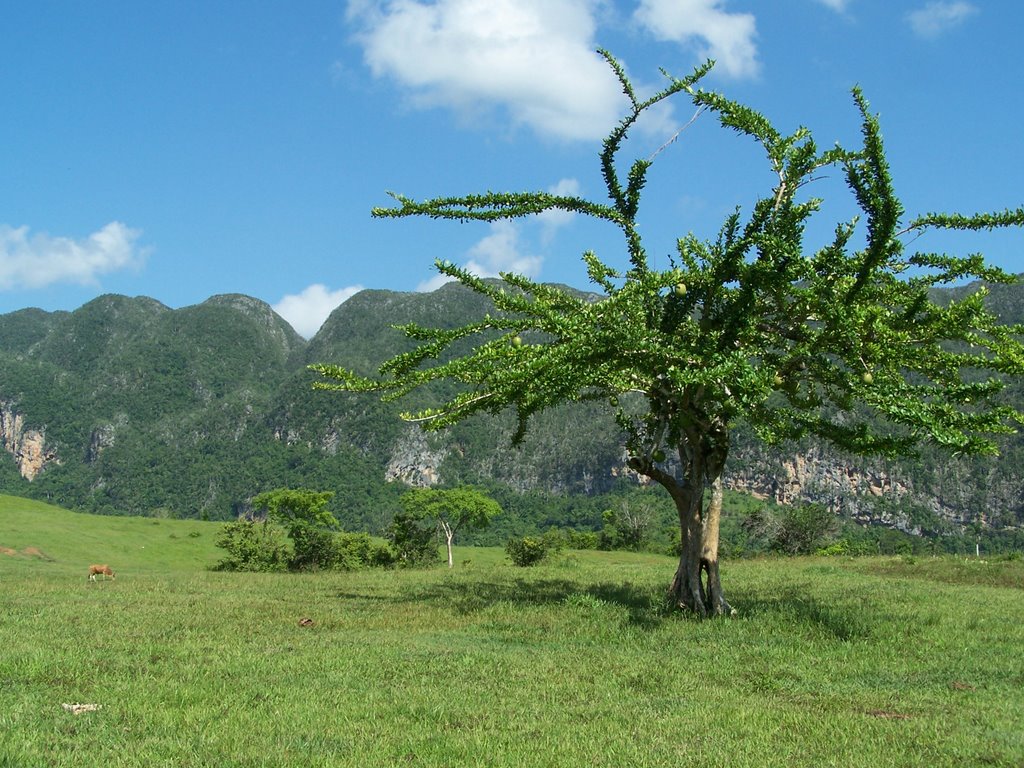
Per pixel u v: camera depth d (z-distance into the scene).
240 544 45.81
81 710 6.75
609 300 11.12
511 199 11.88
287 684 7.78
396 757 5.72
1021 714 7.21
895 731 6.57
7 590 16.69
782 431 13.21
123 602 14.53
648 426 14.22
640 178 12.19
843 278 11.76
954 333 11.85
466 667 8.74
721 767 5.63
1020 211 10.62
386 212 11.78
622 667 8.96
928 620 12.40
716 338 11.84
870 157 9.66
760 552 50.12
